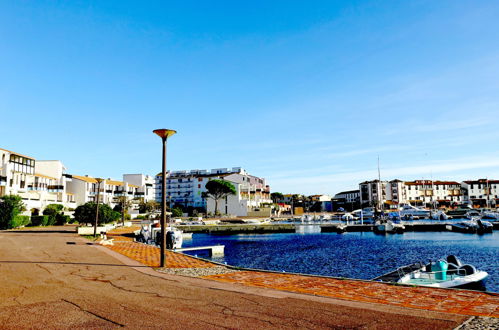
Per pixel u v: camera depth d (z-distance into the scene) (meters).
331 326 7.47
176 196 150.25
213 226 81.50
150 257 21.12
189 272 15.29
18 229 52.41
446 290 11.02
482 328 7.17
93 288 11.66
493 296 10.10
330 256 40.19
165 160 17.69
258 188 144.62
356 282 12.61
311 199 190.38
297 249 47.69
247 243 56.97
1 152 68.56
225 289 11.48
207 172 160.62
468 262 33.91
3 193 67.44
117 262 18.50
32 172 78.50
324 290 11.24
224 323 7.73
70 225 68.69
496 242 51.69
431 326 7.35
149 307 9.15
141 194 134.88
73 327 7.46
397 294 10.52
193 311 8.74
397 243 53.19
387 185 164.12
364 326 7.43
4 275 14.08
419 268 23.98
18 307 9.13
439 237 61.72
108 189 119.81
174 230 49.69
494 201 151.00
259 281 12.96
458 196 163.88
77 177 105.56
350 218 109.88
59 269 15.79
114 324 7.68
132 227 66.44
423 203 161.38
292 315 8.34
